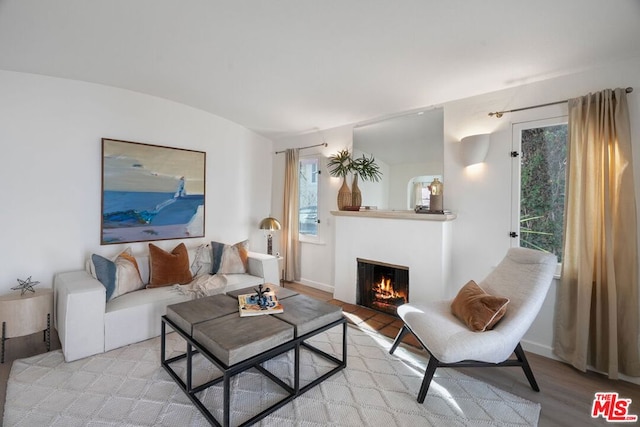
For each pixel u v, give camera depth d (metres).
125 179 3.54
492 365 2.09
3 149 2.85
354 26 2.17
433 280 3.18
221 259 3.80
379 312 3.66
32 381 2.18
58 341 2.81
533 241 2.79
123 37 2.41
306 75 2.98
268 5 2.00
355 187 4.03
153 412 1.89
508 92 2.91
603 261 2.31
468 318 2.24
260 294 2.44
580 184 2.43
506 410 1.96
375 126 3.96
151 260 3.33
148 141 3.72
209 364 2.43
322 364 2.48
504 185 2.93
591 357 2.40
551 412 1.95
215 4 2.01
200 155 4.19
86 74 3.09
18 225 2.92
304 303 2.50
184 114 4.03
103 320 2.58
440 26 2.10
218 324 2.06
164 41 2.47
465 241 3.18
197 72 3.03
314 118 4.13
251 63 2.80
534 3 1.82
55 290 2.99
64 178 3.16
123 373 2.29
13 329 2.53
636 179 2.26
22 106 2.93
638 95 2.26
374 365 2.47
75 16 2.15
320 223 4.60
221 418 1.84
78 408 1.91
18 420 1.80
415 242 3.31
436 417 1.89
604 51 2.25
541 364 2.52
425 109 3.54
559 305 2.56
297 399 2.04
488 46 2.29
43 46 2.53
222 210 4.50
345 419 1.86
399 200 3.67
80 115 3.25
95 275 2.87
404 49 2.41
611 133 2.29
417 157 3.55
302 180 4.90
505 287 2.46
